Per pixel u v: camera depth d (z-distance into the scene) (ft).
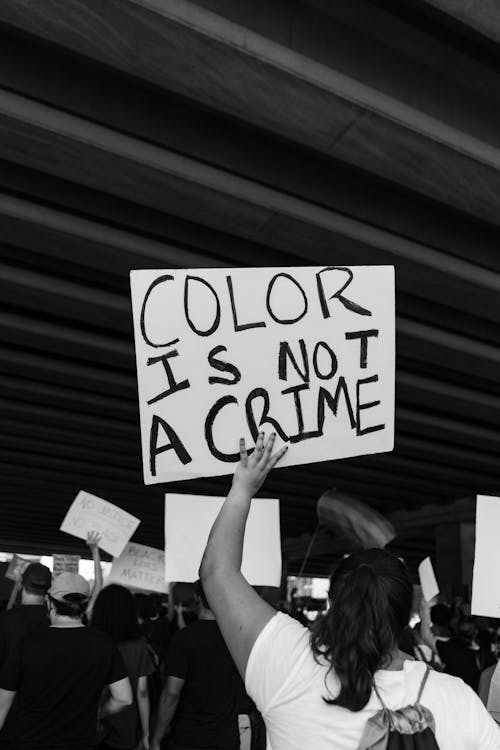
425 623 17.75
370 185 27.68
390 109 21.91
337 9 19.72
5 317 36.99
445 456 59.98
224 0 19.33
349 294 7.62
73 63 21.79
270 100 21.33
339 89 21.01
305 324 7.52
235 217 26.94
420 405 51.98
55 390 46.70
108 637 11.89
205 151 24.00
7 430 54.70
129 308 34.76
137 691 15.46
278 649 5.30
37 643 11.39
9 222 27.58
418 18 19.94
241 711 13.80
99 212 27.35
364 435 7.43
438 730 5.05
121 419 52.75
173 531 14.55
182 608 24.64
